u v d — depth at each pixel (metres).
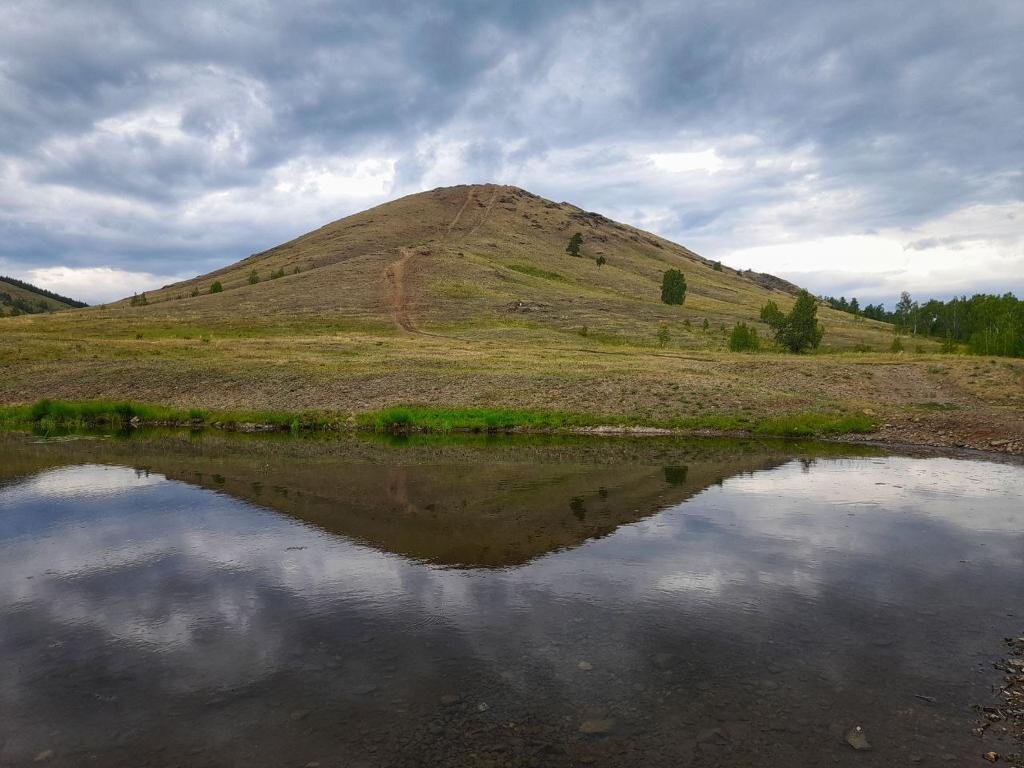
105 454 24.12
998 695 6.69
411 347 61.84
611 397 36.62
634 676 7.08
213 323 84.12
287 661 7.53
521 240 181.00
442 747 5.86
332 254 150.38
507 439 29.36
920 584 9.79
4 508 15.15
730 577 10.16
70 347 57.81
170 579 10.33
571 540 12.27
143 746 5.95
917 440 26.48
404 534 12.76
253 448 26.12
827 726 6.13
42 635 8.34
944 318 106.31
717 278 190.50
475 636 8.11
